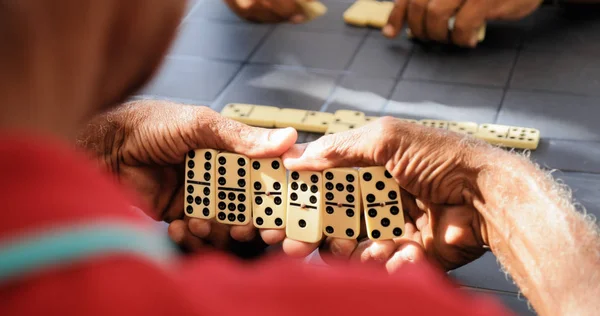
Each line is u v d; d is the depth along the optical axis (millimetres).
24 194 160
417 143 1089
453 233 1105
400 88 1698
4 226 157
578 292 899
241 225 1188
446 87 1697
